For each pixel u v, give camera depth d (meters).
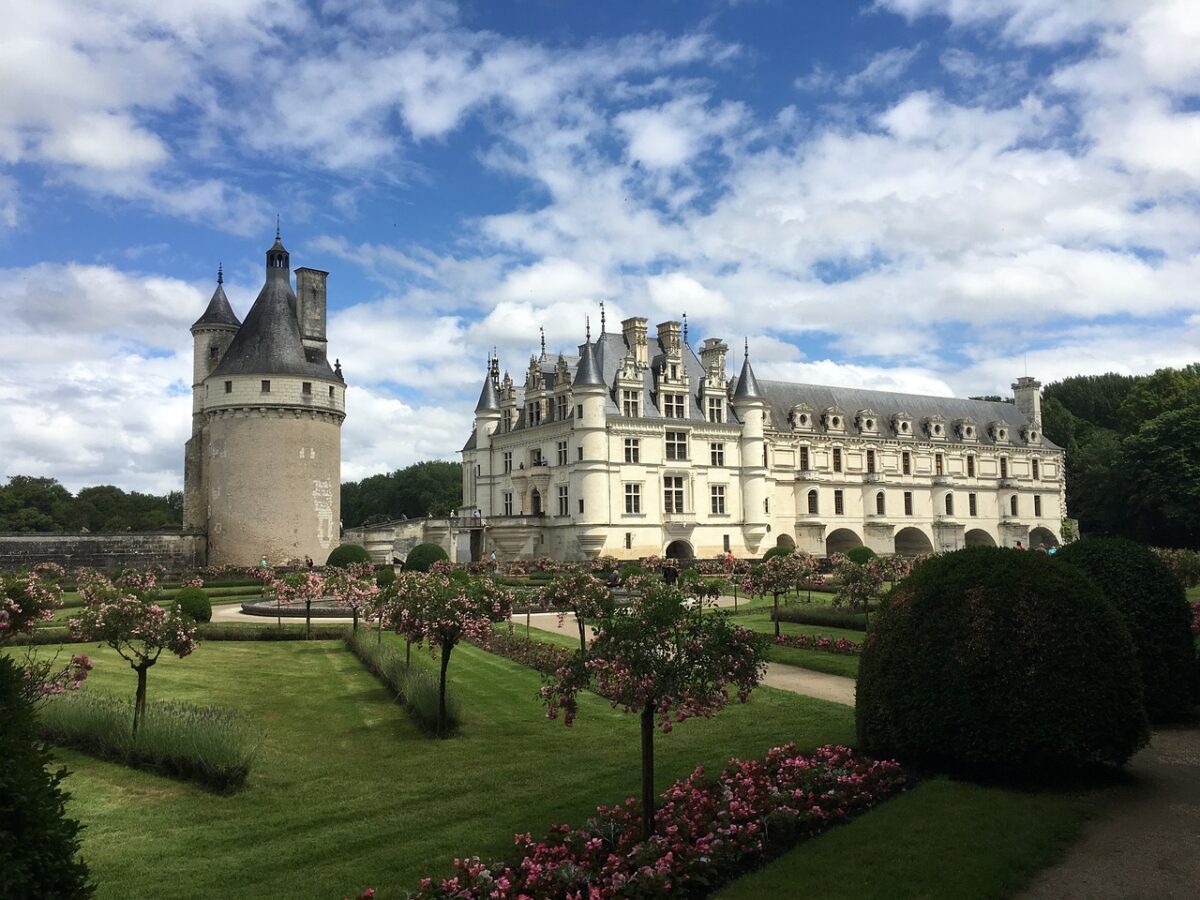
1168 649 17.25
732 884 10.16
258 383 67.00
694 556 73.75
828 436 86.69
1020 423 102.88
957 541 94.12
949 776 13.62
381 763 16.73
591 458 68.94
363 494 174.12
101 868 11.49
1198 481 81.69
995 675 13.24
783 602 44.47
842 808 12.23
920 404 97.88
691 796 12.17
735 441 77.38
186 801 14.31
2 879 6.61
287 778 15.68
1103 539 18.47
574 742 18.14
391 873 11.15
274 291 70.31
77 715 17.11
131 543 65.12
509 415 82.00
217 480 67.38
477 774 15.77
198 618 35.47
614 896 9.54
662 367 74.62
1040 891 9.81
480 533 76.06
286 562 66.44
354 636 31.73
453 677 25.83
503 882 9.82
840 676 25.17
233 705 21.91
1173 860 10.56
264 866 11.52
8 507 120.25
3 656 7.91
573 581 25.14
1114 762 13.38
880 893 9.60
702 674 11.76
